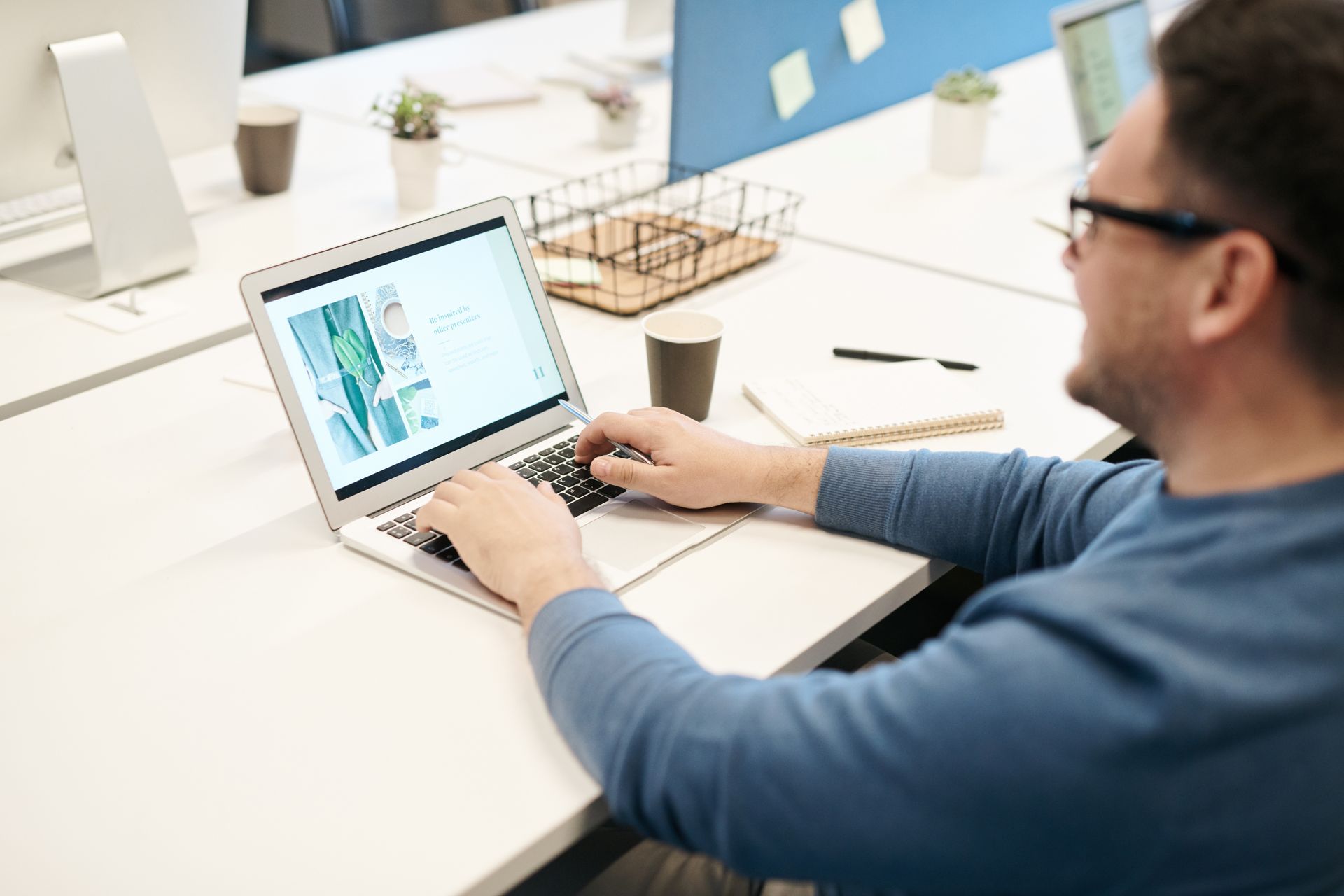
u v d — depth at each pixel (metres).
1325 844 0.57
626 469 1.07
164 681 0.87
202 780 0.78
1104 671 0.57
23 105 1.54
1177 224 0.61
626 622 0.81
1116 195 0.65
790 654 0.90
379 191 2.00
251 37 3.22
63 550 1.04
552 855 0.75
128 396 1.33
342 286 1.06
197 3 1.67
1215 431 0.64
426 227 1.13
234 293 1.61
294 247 1.76
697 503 1.07
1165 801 0.55
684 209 1.79
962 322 1.55
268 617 0.95
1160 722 0.55
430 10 3.35
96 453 1.21
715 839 0.66
